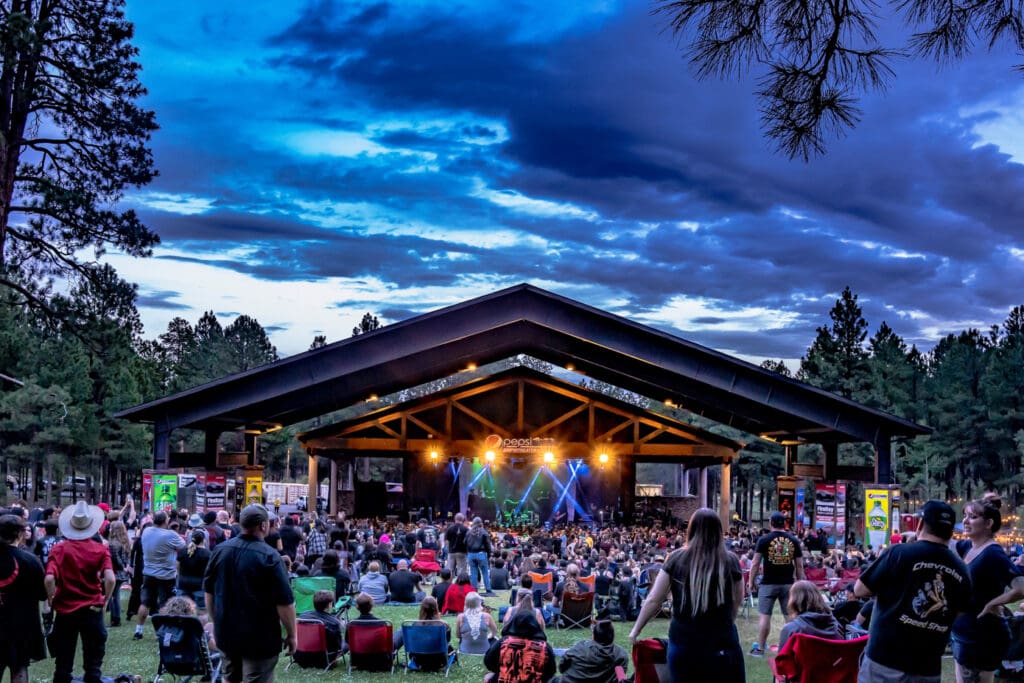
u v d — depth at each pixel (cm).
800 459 6322
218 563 584
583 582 1585
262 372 3112
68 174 2823
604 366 3534
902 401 7550
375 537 3036
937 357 10512
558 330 3244
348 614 1527
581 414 4781
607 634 841
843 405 3156
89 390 5881
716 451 4578
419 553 2373
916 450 7394
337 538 2041
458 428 4744
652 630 1542
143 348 10069
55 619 816
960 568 509
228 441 7925
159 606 1267
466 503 5000
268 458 8250
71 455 6116
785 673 801
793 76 480
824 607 812
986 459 7662
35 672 1013
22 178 2659
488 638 1280
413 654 1144
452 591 1609
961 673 665
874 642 519
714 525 541
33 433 5872
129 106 2788
